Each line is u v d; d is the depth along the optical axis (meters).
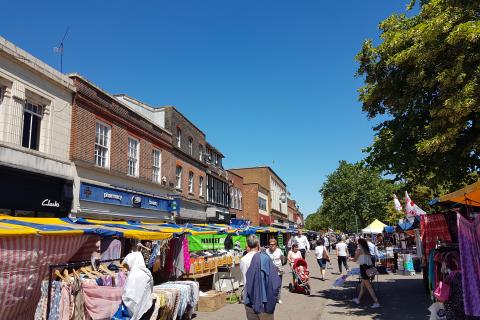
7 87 11.48
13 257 5.54
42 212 12.70
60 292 5.76
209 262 12.21
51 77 13.02
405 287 13.89
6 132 11.28
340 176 48.31
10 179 11.30
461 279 6.73
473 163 9.55
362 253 10.77
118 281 6.75
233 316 9.45
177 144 23.64
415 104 10.02
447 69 8.04
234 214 34.97
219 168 33.00
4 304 5.46
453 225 10.25
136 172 18.56
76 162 14.02
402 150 10.66
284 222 62.94
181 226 13.16
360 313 9.59
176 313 7.89
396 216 37.28
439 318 6.99
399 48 9.67
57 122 13.41
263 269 5.68
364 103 11.30
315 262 28.22
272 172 56.06
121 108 17.38
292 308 10.48
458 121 7.91
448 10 8.30
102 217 15.67
